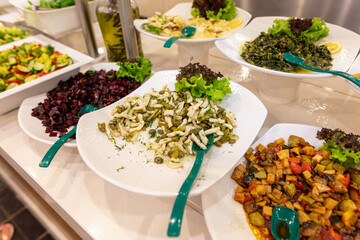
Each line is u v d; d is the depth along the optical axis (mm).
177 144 685
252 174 636
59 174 756
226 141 691
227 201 605
